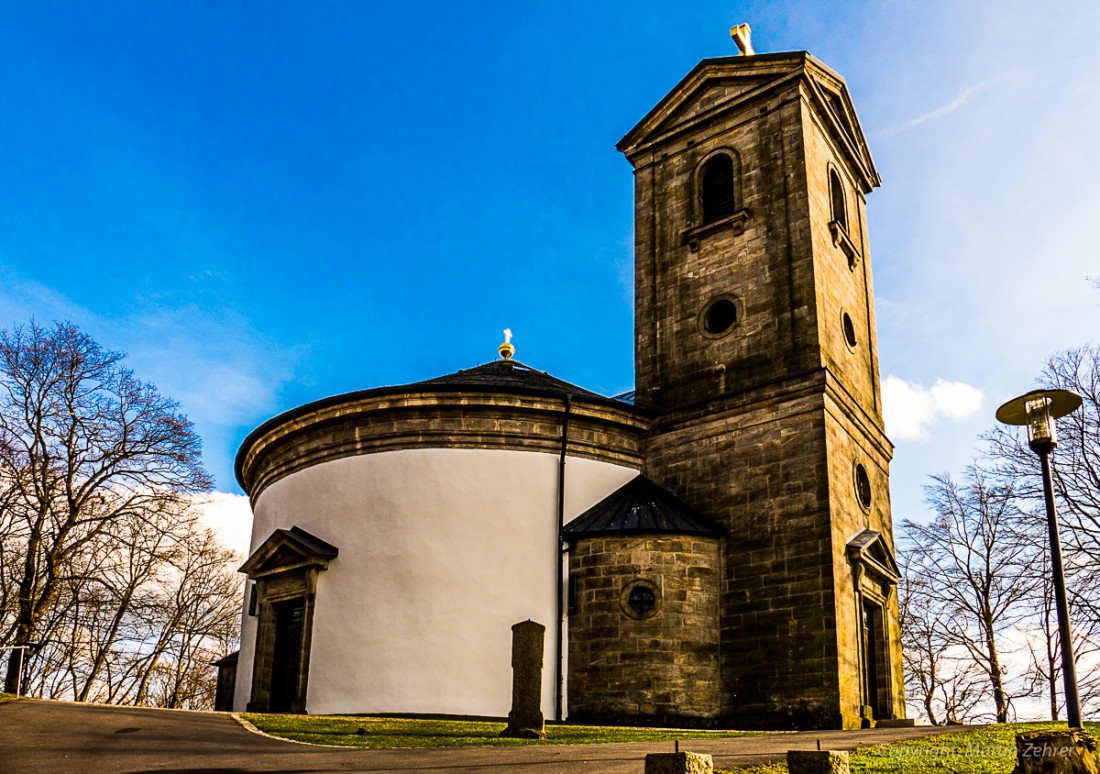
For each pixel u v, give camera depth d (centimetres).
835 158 3800
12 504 3775
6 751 1638
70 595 3975
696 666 2858
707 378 3384
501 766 1456
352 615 3039
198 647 5597
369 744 1808
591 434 3278
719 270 3503
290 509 3388
